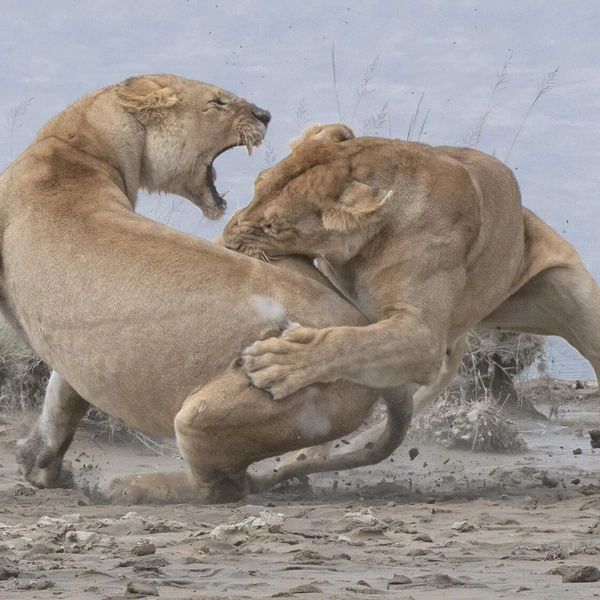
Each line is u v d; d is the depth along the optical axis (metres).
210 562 7.47
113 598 5.93
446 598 6.03
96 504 11.38
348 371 10.53
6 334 17.17
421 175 11.21
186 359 10.52
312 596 5.98
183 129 12.88
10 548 7.93
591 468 15.25
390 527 9.33
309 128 11.98
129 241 10.87
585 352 13.32
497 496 11.75
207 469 10.99
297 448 10.98
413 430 17.14
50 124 12.48
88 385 11.03
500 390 19.75
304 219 11.25
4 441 15.52
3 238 11.44
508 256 12.28
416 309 10.92
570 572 6.70
